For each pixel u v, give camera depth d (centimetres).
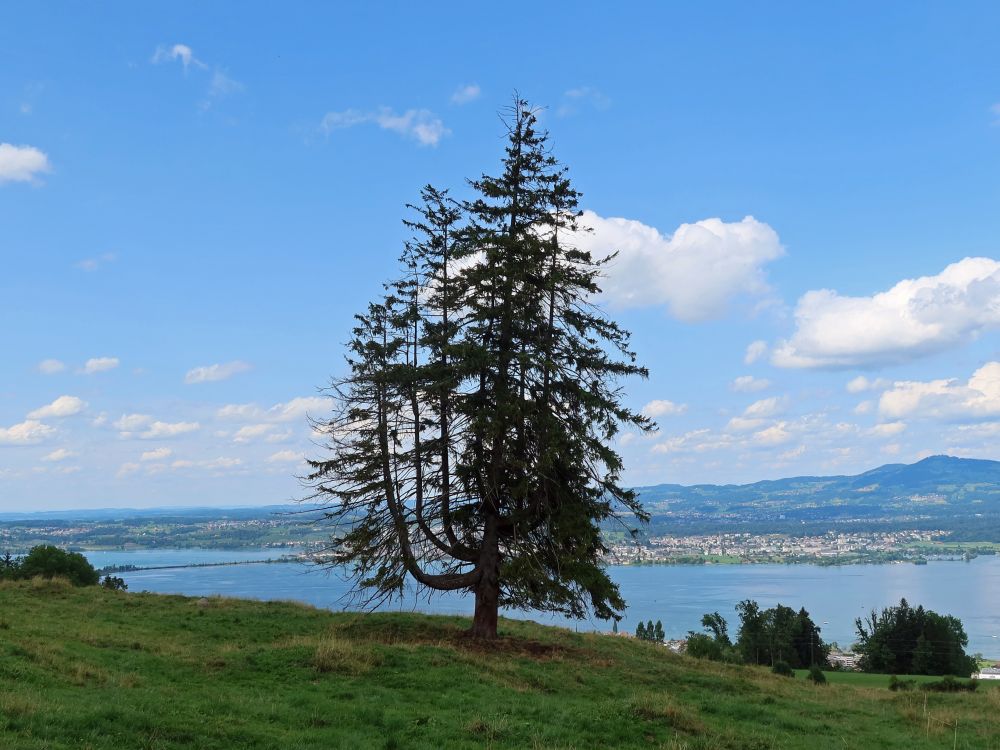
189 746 1130
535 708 1602
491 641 2388
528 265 2367
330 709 1470
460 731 1380
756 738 1579
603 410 2358
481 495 2378
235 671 1766
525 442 2362
